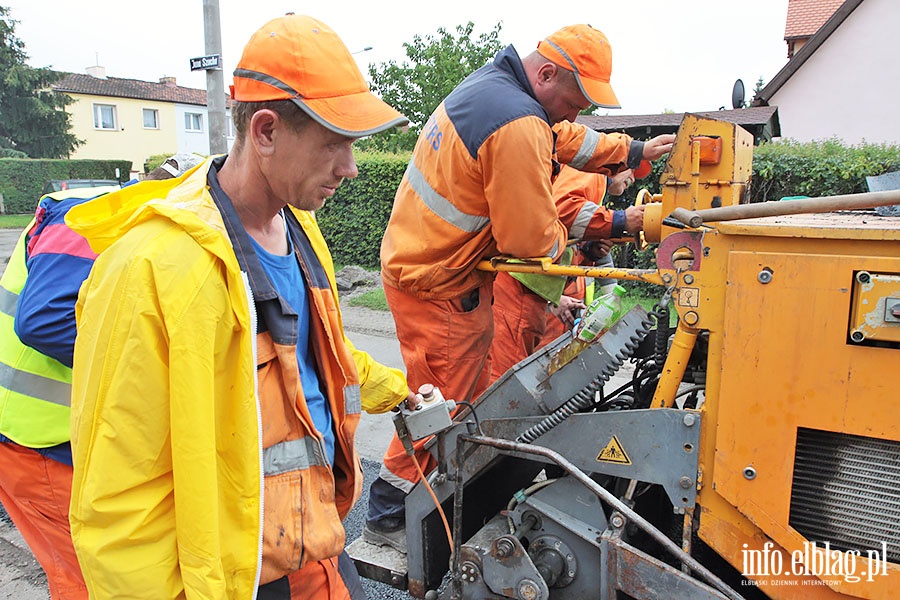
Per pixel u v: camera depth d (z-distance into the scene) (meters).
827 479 1.77
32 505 2.17
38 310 1.95
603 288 4.62
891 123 19.98
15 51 35.09
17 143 35.69
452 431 2.32
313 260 1.78
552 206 2.56
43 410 2.09
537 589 2.12
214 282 1.36
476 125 2.55
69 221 1.53
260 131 1.43
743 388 1.79
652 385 2.45
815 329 1.69
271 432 1.56
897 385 1.64
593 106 2.84
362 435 4.73
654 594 1.93
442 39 19.58
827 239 1.67
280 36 1.39
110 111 37.94
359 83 1.44
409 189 2.92
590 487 1.97
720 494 1.85
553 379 2.25
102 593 1.33
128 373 1.29
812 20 25.02
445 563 2.61
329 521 1.67
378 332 7.75
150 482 1.35
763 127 8.29
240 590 1.46
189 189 1.50
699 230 1.80
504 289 3.87
